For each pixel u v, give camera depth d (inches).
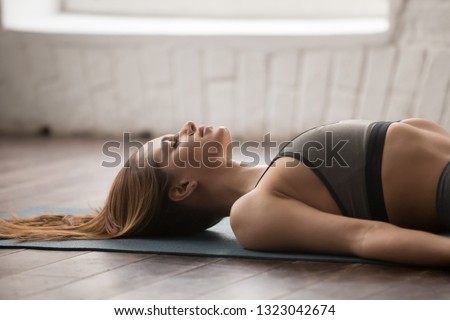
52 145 246.2
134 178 129.5
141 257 121.5
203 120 253.8
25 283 110.7
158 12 273.6
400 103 230.5
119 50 255.1
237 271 113.0
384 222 113.8
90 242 129.6
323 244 115.0
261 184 120.7
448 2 218.8
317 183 118.0
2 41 263.0
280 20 265.6
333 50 237.9
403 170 115.1
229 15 270.1
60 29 258.4
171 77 253.4
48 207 158.9
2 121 269.4
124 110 259.3
